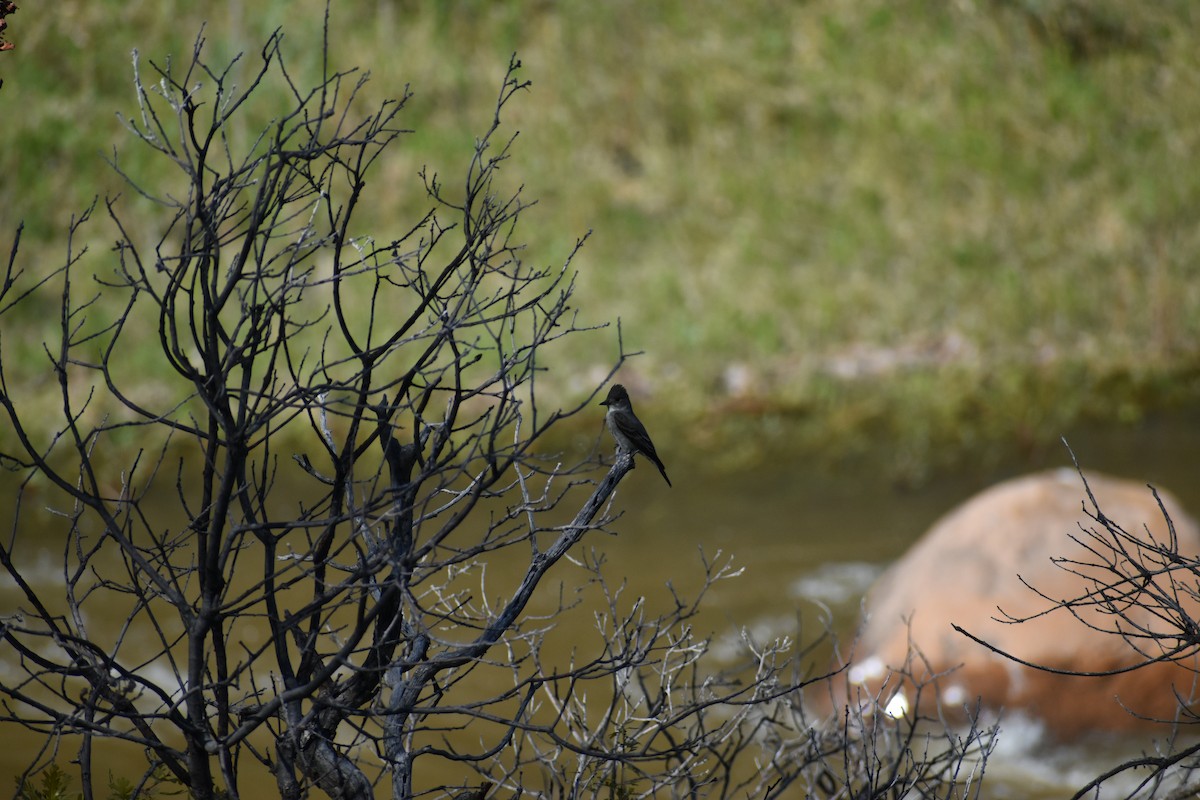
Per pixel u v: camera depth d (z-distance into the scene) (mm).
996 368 33781
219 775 16656
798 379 33312
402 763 9242
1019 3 45469
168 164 36312
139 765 17281
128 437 28953
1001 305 36125
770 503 28438
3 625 8414
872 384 33312
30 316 33219
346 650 8195
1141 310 36031
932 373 33656
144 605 9062
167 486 27531
